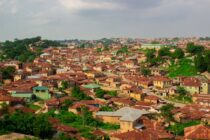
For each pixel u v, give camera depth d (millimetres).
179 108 142125
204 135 88625
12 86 172500
